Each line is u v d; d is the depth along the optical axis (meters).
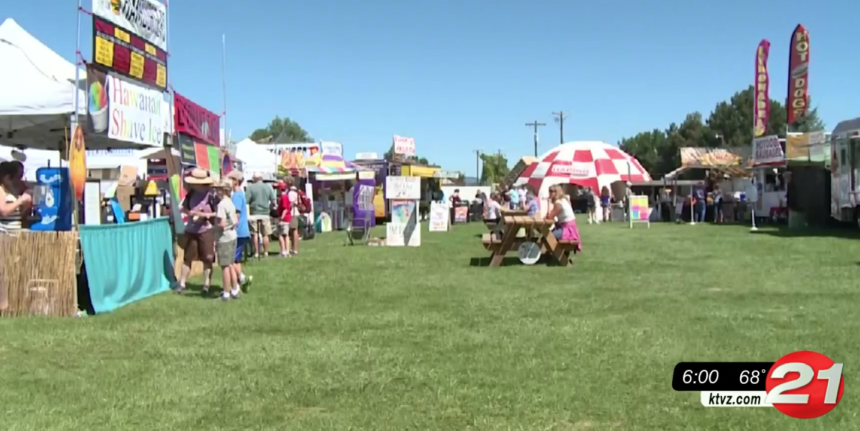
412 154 45.84
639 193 50.03
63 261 8.68
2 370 6.20
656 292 10.25
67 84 9.43
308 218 22.52
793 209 25.89
